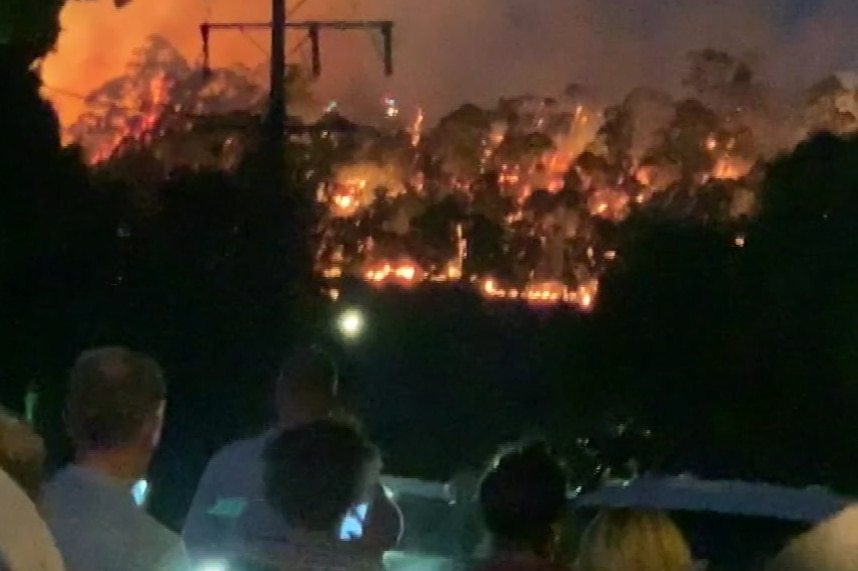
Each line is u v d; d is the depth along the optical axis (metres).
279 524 5.80
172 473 20.30
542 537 5.49
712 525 9.69
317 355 7.34
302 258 37.50
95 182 35.66
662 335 32.97
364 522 6.97
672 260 34.00
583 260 60.06
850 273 30.84
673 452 24.70
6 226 31.77
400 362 43.19
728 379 30.05
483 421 37.41
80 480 5.63
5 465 4.46
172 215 36.84
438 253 65.06
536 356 41.44
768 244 32.41
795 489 10.41
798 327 30.50
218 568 5.99
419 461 33.28
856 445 26.45
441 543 12.95
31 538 3.61
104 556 5.52
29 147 32.41
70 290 33.28
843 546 6.20
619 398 33.09
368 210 63.31
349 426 5.84
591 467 17.91
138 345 34.31
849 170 32.53
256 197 36.56
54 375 30.81
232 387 34.31
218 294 35.84
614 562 5.77
